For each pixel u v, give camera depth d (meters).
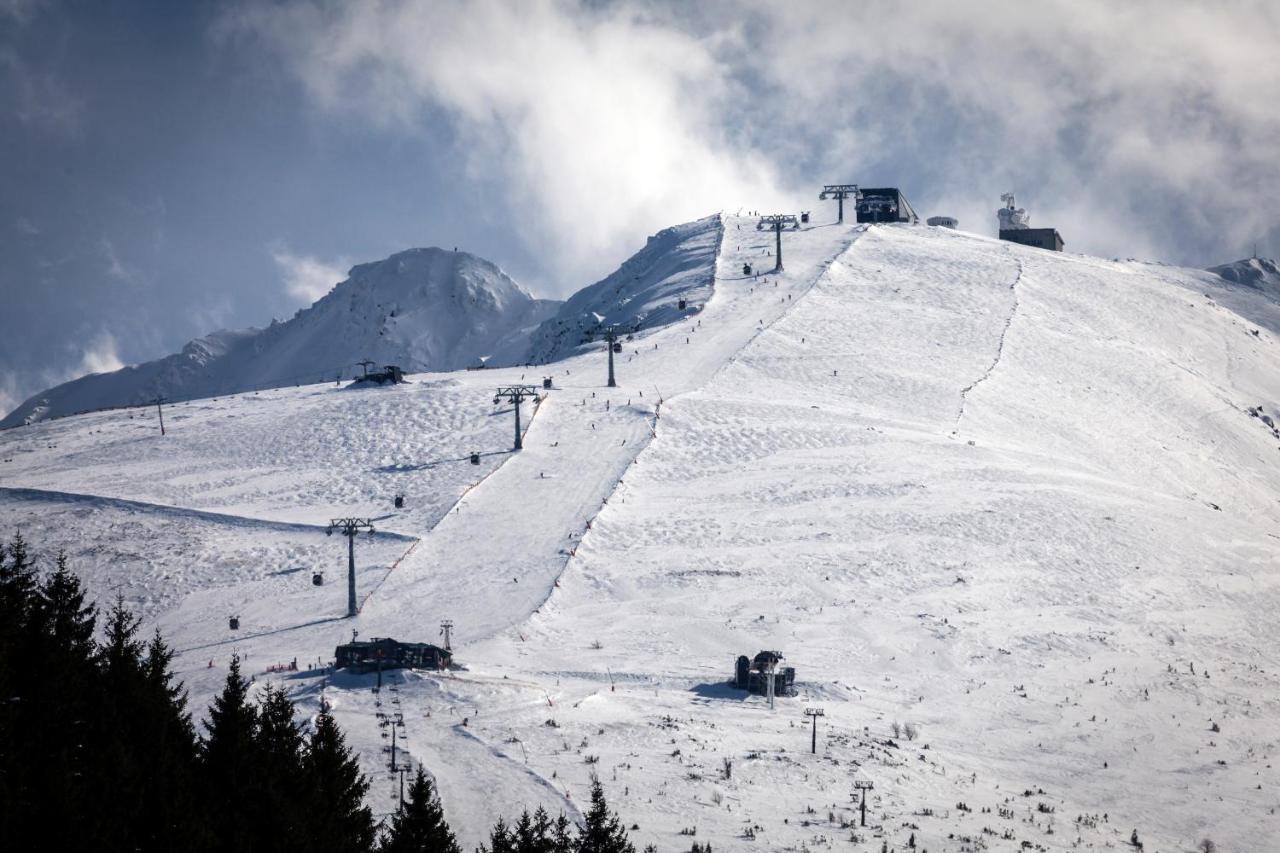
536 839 88.12
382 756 127.62
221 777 87.94
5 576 86.56
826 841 111.31
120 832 77.69
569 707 147.12
